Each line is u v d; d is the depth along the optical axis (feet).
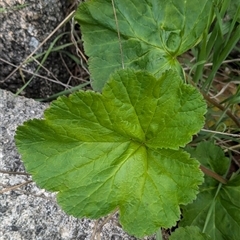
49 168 0.48
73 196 0.48
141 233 0.49
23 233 0.53
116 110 0.47
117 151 0.49
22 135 0.47
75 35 0.72
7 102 0.62
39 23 0.67
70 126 0.47
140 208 0.49
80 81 0.74
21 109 0.62
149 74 0.46
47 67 0.70
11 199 0.55
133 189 0.49
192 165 0.48
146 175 0.49
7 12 0.65
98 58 0.59
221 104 0.70
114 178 0.49
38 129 0.47
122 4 0.58
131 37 0.59
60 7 0.69
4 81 0.68
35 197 0.55
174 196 0.49
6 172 0.56
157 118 0.48
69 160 0.48
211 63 0.72
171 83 0.47
